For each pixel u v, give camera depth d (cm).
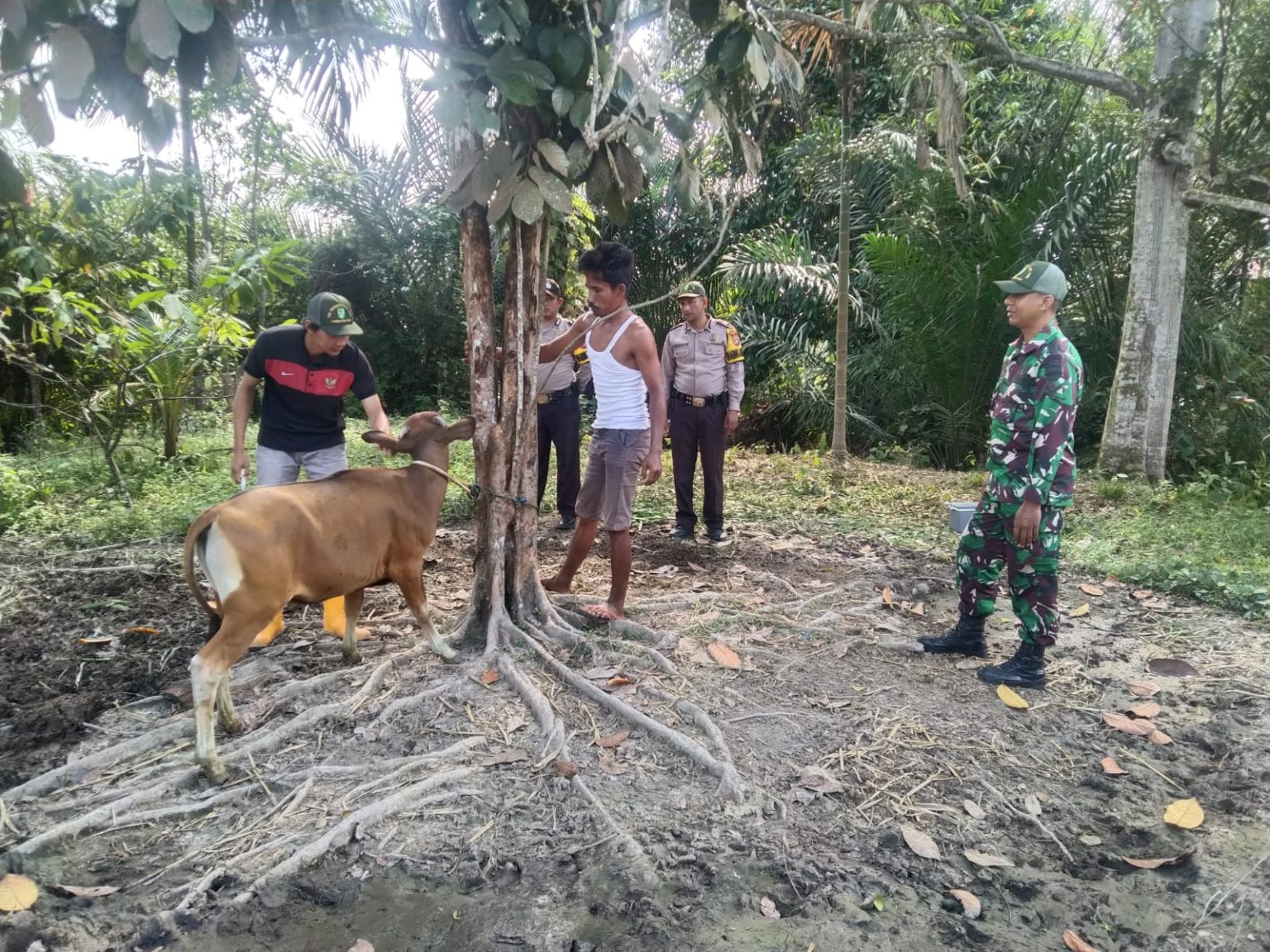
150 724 355
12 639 444
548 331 665
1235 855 282
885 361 1116
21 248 735
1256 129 866
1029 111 1083
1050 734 360
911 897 261
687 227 1377
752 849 277
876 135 1051
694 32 416
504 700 364
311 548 325
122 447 883
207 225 1196
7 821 286
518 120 348
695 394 644
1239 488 843
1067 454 376
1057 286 376
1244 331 1073
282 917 247
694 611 482
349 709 356
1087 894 264
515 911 250
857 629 471
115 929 239
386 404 1520
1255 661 433
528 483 418
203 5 234
